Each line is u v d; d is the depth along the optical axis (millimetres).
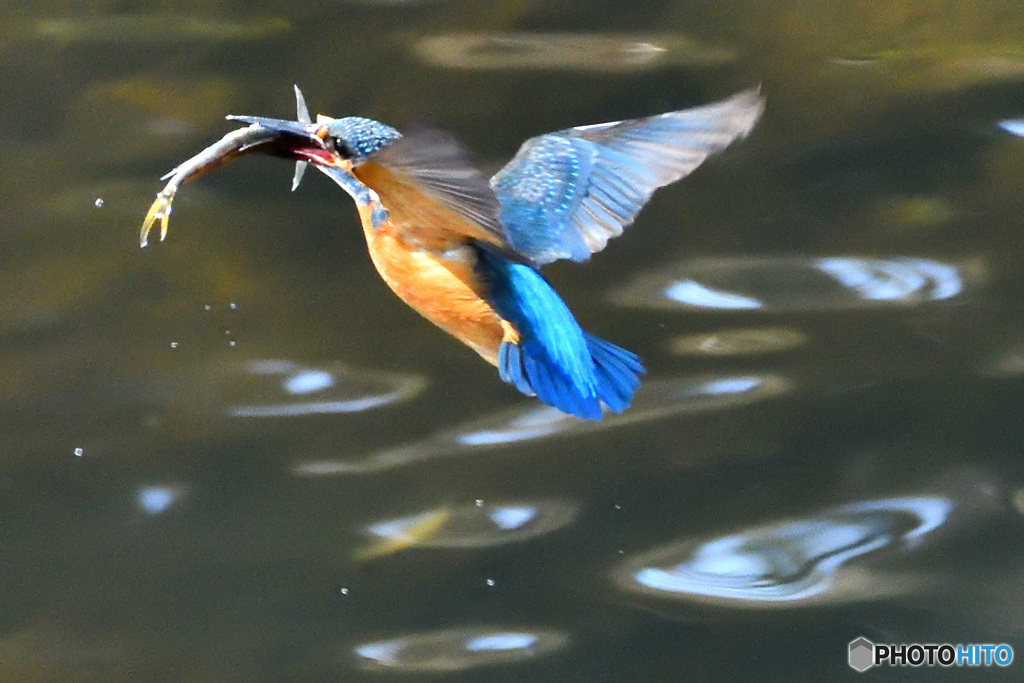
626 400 7172
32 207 12797
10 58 14398
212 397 11047
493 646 9047
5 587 9547
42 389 11133
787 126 13656
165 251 12414
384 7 14797
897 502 9930
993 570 9352
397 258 7184
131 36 14609
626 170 6961
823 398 10805
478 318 7098
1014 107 13500
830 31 14242
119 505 10188
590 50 14234
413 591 9461
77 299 11969
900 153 13242
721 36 14367
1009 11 14164
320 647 9062
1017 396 10688
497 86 13828
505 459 10461
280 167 13375
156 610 9352
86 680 8805
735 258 12266
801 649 8867
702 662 8844
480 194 5000
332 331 11648
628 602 9305
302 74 14047
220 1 15023
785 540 9664
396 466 10438
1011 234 12312
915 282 11867
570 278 12117
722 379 11039
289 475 10383
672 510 10000
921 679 8578
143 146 13469
